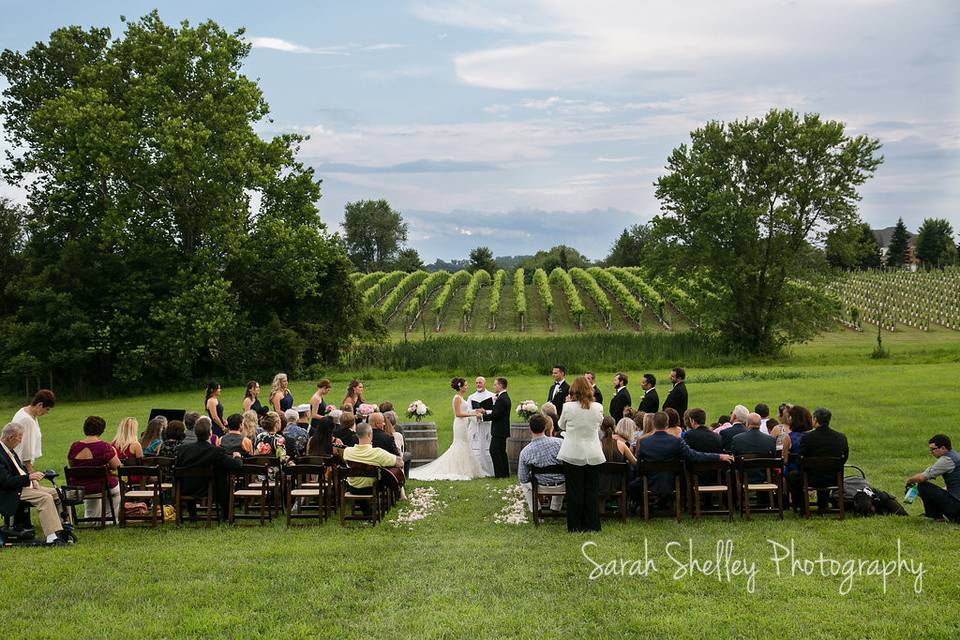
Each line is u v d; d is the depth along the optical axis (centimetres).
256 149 4328
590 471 1063
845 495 1136
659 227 4916
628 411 1405
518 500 1305
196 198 4166
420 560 927
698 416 1191
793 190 4528
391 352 4344
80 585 840
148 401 3588
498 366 4038
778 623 711
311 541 1030
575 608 761
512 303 8225
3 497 995
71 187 4084
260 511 1180
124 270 4231
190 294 3975
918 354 4372
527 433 1645
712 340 4675
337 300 4784
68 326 4053
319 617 745
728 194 4622
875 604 760
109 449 1137
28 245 4412
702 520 1112
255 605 775
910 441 1758
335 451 1237
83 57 4384
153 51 4188
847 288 8100
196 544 1016
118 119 3934
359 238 14662
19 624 729
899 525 1044
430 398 3072
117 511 1193
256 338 4312
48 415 3133
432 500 1317
